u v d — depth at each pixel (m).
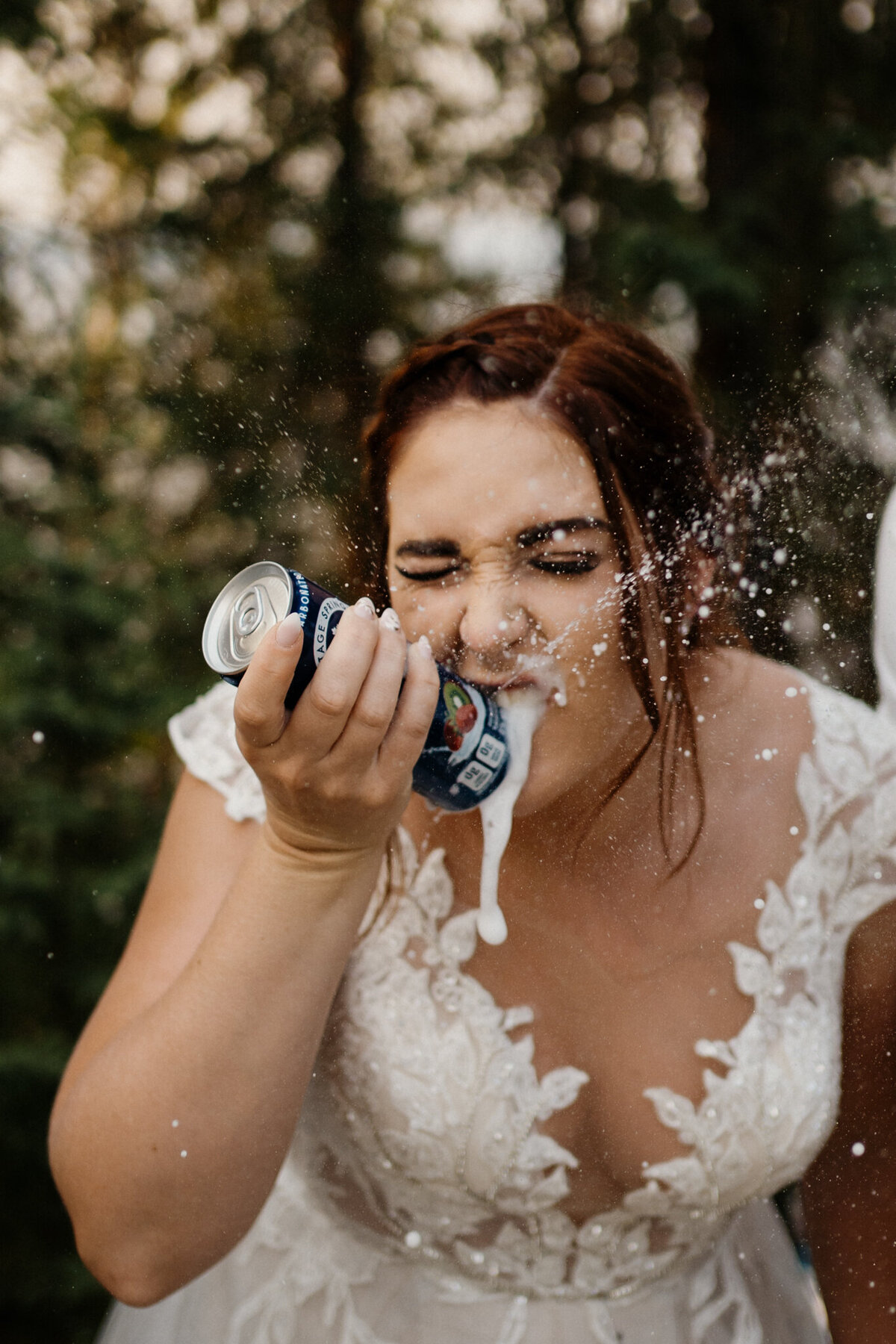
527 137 3.52
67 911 2.57
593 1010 1.05
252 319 2.79
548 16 3.45
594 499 0.90
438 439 0.89
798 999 1.08
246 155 3.32
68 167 3.14
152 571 2.52
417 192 3.50
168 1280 0.90
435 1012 1.04
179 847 1.07
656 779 1.00
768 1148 1.06
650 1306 1.11
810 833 1.09
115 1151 0.85
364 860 0.82
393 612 0.77
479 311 1.16
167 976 1.00
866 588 1.09
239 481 1.77
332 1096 1.06
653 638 0.94
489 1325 1.09
